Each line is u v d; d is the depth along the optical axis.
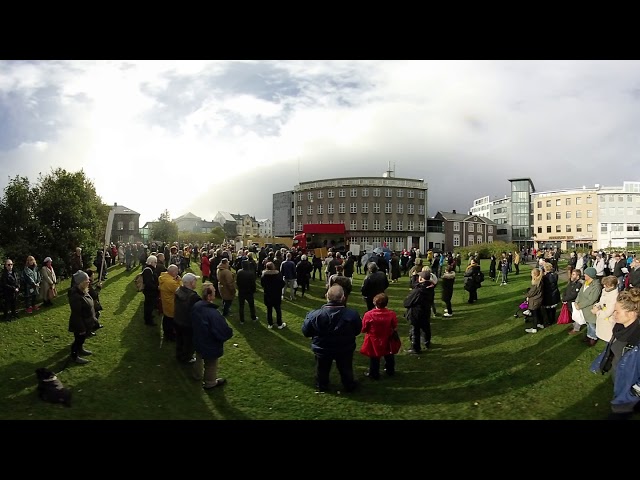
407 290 20.73
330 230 48.03
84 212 20.09
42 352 9.05
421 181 78.50
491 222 92.69
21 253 15.88
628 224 81.38
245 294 12.67
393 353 8.23
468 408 6.66
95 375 7.87
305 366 9.15
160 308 11.05
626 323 5.98
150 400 6.98
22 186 17.25
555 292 11.69
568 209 85.81
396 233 75.12
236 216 155.25
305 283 17.64
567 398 6.74
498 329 11.90
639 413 5.79
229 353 9.88
